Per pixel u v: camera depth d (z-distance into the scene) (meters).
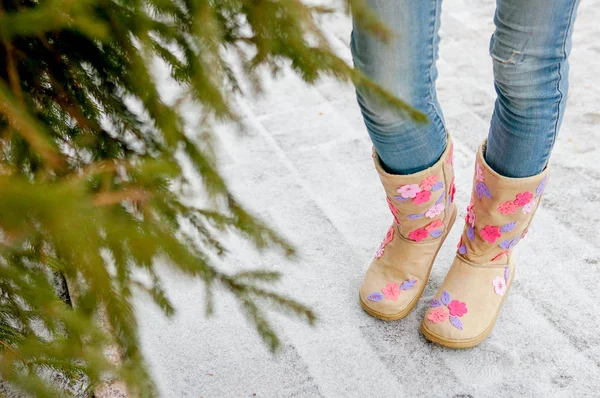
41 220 0.37
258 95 0.53
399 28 0.84
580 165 1.60
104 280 0.44
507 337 1.19
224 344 1.21
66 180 0.45
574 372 1.12
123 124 0.60
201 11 0.41
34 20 0.41
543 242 1.39
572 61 2.03
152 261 0.48
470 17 2.36
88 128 0.58
